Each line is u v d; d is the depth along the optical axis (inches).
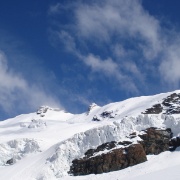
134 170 3164.4
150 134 3582.7
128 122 3814.0
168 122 3695.9
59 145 4035.4
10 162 4643.2
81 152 3816.4
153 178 2620.6
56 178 3563.0
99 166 3427.7
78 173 3548.2
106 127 3858.3
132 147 3412.9
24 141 5064.0
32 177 3659.0
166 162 3137.3
